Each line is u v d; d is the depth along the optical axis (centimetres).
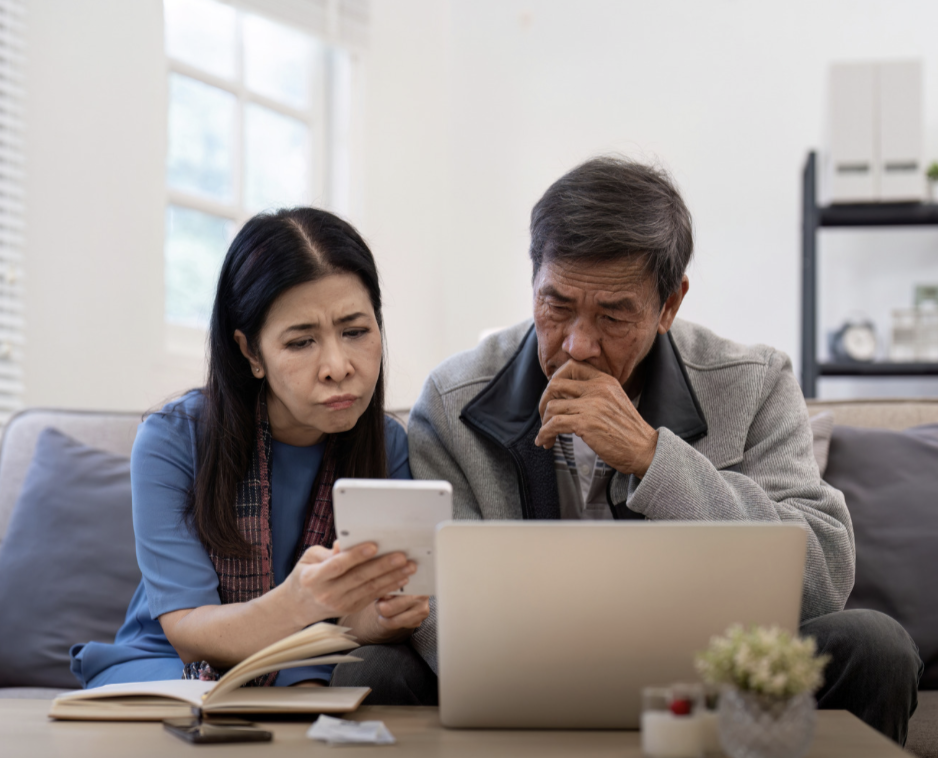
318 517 142
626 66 364
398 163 354
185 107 296
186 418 140
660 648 91
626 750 85
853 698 114
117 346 266
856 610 119
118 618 173
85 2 262
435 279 365
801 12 353
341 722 93
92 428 200
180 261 294
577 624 91
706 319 351
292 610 111
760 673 73
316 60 339
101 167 265
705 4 360
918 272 345
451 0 378
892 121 320
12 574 176
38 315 250
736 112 355
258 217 135
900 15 346
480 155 372
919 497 170
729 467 144
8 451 200
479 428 149
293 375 127
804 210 329
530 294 365
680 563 89
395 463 152
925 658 159
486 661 93
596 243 124
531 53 372
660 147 359
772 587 89
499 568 91
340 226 133
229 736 88
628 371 136
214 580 131
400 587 105
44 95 253
